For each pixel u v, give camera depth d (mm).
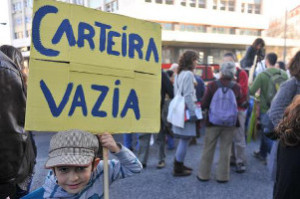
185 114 3809
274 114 2770
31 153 1981
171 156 4973
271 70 4066
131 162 1586
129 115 1713
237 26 36312
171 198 3320
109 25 1662
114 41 1672
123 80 1695
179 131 3873
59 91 1518
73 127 1553
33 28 1462
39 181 3734
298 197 1764
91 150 1356
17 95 1556
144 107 1763
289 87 2721
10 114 1521
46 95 1486
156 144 5805
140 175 4055
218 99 3596
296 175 1760
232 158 4469
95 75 1610
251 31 37750
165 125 4332
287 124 1835
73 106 1553
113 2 29906
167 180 3869
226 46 36406
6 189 1580
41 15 1479
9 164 1541
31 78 1455
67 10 1541
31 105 1457
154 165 4488
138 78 1747
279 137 1905
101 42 1631
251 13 37188
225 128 3703
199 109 4383
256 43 5168
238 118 3902
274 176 2582
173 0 31766
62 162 1265
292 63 2768
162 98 4352
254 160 4656
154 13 30641
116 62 1674
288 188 1780
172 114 3887
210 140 3764
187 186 3674
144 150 4375
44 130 1484
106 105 1642
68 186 1345
